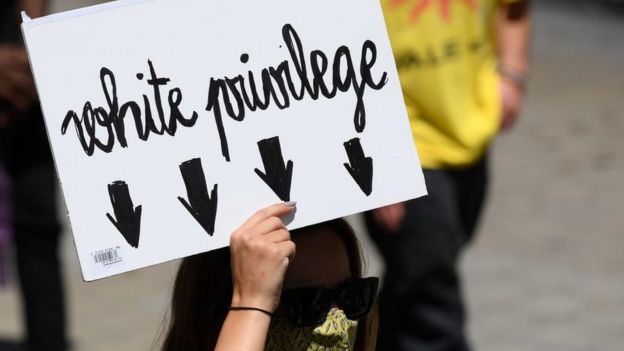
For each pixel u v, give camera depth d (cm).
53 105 297
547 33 1848
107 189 298
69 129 297
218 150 304
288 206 305
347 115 310
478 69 655
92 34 299
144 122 301
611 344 812
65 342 735
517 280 940
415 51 642
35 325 723
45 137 695
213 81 305
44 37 297
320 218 307
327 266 328
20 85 662
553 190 1179
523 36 699
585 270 961
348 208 309
